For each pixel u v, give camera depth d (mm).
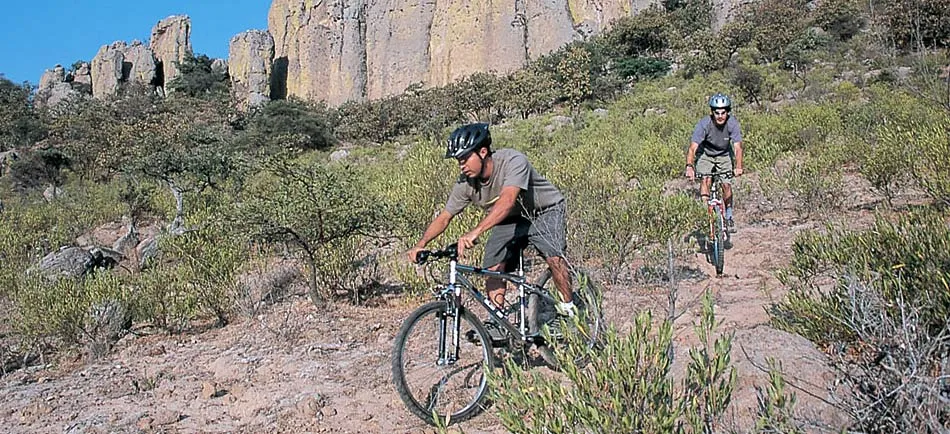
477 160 4207
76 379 5531
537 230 4484
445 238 6832
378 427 4090
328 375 4996
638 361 2605
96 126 38594
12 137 48906
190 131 26203
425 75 78562
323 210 6621
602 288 5832
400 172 11250
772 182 10070
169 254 9977
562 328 3168
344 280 7160
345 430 4082
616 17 69312
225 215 7227
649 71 43344
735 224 9211
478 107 43000
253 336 6176
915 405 2514
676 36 49969
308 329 6137
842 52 29031
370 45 81625
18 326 6684
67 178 31688
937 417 2531
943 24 12914
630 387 2545
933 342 2762
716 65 37094
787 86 26625
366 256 7949
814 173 9422
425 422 4102
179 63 81625
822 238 5320
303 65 85000
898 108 14039
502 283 4594
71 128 39906
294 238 6832
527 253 7727
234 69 87562
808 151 13781
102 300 6742
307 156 35438
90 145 31797
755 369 3467
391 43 80000
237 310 7051
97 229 17594
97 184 29016
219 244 8359
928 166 7980
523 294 4543
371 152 31812
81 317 6430
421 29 78938
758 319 5176
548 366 4551
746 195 10531
